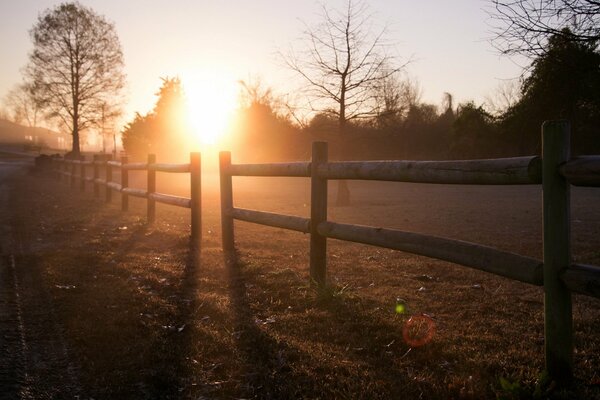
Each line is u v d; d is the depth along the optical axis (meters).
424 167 3.87
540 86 8.34
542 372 3.03
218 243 8.04
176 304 4.73
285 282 5.43
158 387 3.14
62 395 3.06
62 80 50.16
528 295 5.23
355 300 4.82
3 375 3.30
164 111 52.31
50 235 8.72
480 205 16.00
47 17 49.22
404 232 4.07
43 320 4.32
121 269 6.07
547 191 2.93
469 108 35.25
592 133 15.34
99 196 16.77
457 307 4.79
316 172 5.13
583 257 7.05
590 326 4.22
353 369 3.33
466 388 3.02
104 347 3.71
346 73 16.58
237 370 3.34
